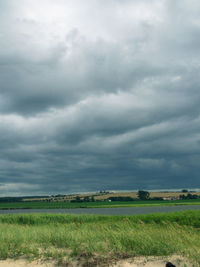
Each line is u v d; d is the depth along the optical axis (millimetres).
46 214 32219
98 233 13352
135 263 9164
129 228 14453
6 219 30516
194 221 19672
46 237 13055
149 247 10531
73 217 29766
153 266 8836
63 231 14156
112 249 10570
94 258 9797
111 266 9062
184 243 10812
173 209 69438
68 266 9320
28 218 30094
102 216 29328
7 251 10953
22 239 12750
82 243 11766
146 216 23344
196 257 9102
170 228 13781
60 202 186125
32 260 9984
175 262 9023
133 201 173000
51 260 9883
